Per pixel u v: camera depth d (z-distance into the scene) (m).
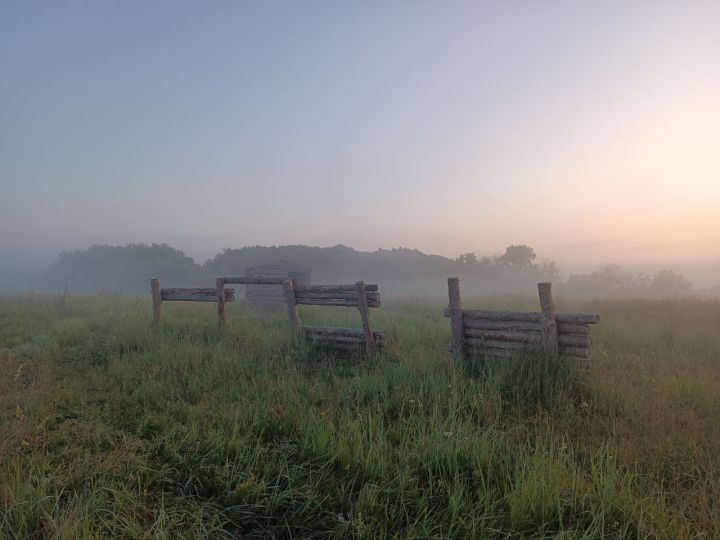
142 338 8.84
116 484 3.45
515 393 5.72
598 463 3.85
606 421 4.92
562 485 3.45
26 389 5.87
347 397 5.68
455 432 4.44
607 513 3.16
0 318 11.41
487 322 7.22
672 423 4.70
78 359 7.71
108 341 8.73
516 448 4.20
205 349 8.00
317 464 3.93
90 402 5.47
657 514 3.11
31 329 10.32
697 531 2.93
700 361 7.77
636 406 5.23
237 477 3.62
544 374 5.99
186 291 11.03
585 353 6.52
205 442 4.21
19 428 4.27
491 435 4.45
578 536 2.98
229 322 10.83
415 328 11.22
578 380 6.01
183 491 3.51
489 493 3.34
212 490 3.57
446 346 8.85
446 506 3.37
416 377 6.43
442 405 5.29
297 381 6.35
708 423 4.83
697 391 5.78
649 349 8.86
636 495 3.37
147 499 3.39
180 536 2.86
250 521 3.20
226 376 6.62
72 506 3.11
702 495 3.25
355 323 12.29
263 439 4.46
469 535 2.95
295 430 4.64
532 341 6.79
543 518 3.09
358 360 8.07
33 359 7.46
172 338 8.97
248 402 5.35
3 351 7.86
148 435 4.54
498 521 3.12
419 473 3.86
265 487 3.44
